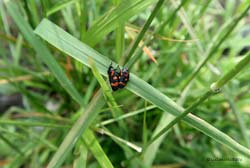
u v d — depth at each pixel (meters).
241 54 0.40
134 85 0.20
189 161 0.32
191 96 0.31
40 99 0.35
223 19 0.38
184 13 0.27
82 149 0.24
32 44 0.22
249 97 0.31
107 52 0.31
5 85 0.37
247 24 0.40
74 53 0.20
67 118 0.31
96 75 0.19
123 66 0.21
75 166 0.25
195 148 0.33
